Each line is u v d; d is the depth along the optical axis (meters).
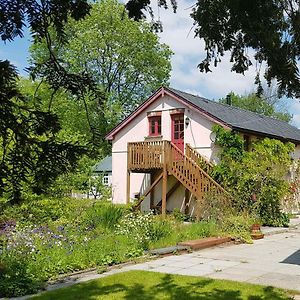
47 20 2.81
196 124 18.94
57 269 7.57
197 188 16.44
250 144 18.94
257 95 3.86
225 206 14.02
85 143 3.18
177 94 19.44
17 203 2.69
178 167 17.36
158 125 20.53
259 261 9.02
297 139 22.39
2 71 2.30
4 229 9.79
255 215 14.91
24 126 2.52
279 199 16.25
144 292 6.35
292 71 3.43
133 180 21.22
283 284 6.95
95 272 7.80
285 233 14.38
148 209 20.27
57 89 2.93
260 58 3.63
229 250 10.55
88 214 12.52
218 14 3.53
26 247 7.77
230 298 6.05
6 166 2.55
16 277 6.59
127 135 21.52
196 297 6.09
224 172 16.41
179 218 16.72
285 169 16.72
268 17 3.39
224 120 18.27
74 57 31.00
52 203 11.78
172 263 8.71
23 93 2.65
